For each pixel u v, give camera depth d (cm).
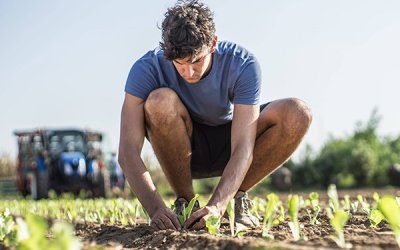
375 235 309
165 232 331
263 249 255
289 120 406
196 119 432
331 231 345
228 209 336
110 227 443
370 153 1952
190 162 425
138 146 385
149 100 386
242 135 376
